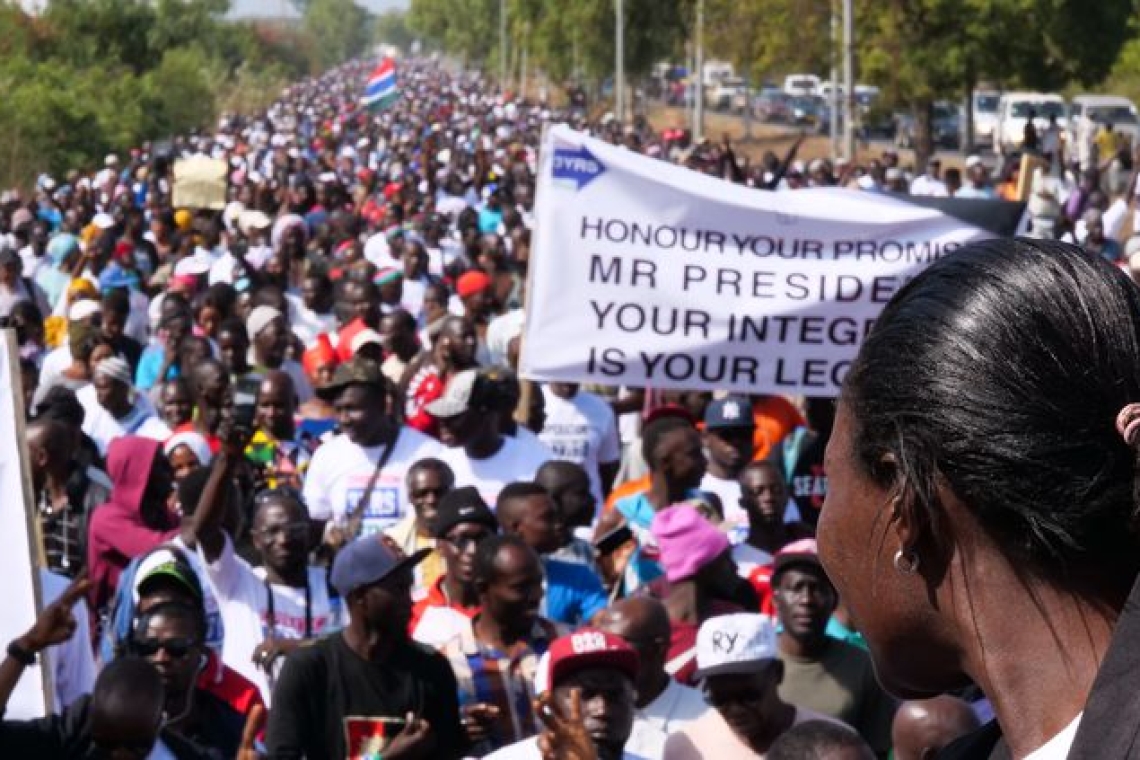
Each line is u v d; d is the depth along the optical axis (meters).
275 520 9.06
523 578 8.00
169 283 22.70
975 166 37.12
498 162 58.69
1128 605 1.50
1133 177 31.19
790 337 10.43
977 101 67.19
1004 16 48.28
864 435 1.70
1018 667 1.64
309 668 7.48
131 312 21.94
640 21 80.88
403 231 28.64
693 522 8.83
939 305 1.67
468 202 42.06
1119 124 55.16
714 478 11.50
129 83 74.75
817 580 7.96
